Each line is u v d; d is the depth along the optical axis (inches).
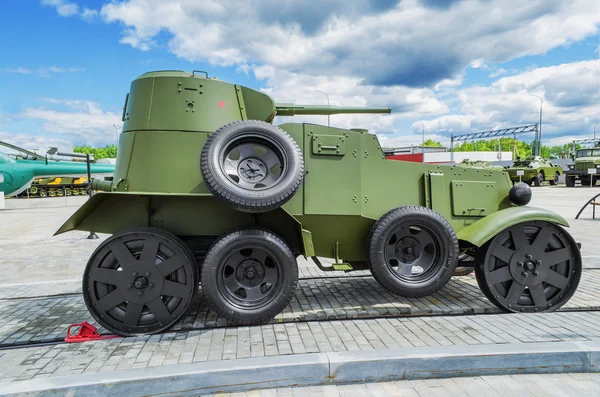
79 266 311.4
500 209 209.9
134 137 180.1
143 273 162.6
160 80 181.3
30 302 212.1
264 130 167.6
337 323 173.2
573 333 156.6
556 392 123.7
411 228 194.2
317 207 186.7
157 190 177.0
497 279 183.2
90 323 180.4
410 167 200.7
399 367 130.5
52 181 1286.9
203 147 162.2
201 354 142.8
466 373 132.6
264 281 172.4
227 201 156.3
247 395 123.0
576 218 545.0
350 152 190.5
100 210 179.0
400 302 197.6
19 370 134.0
